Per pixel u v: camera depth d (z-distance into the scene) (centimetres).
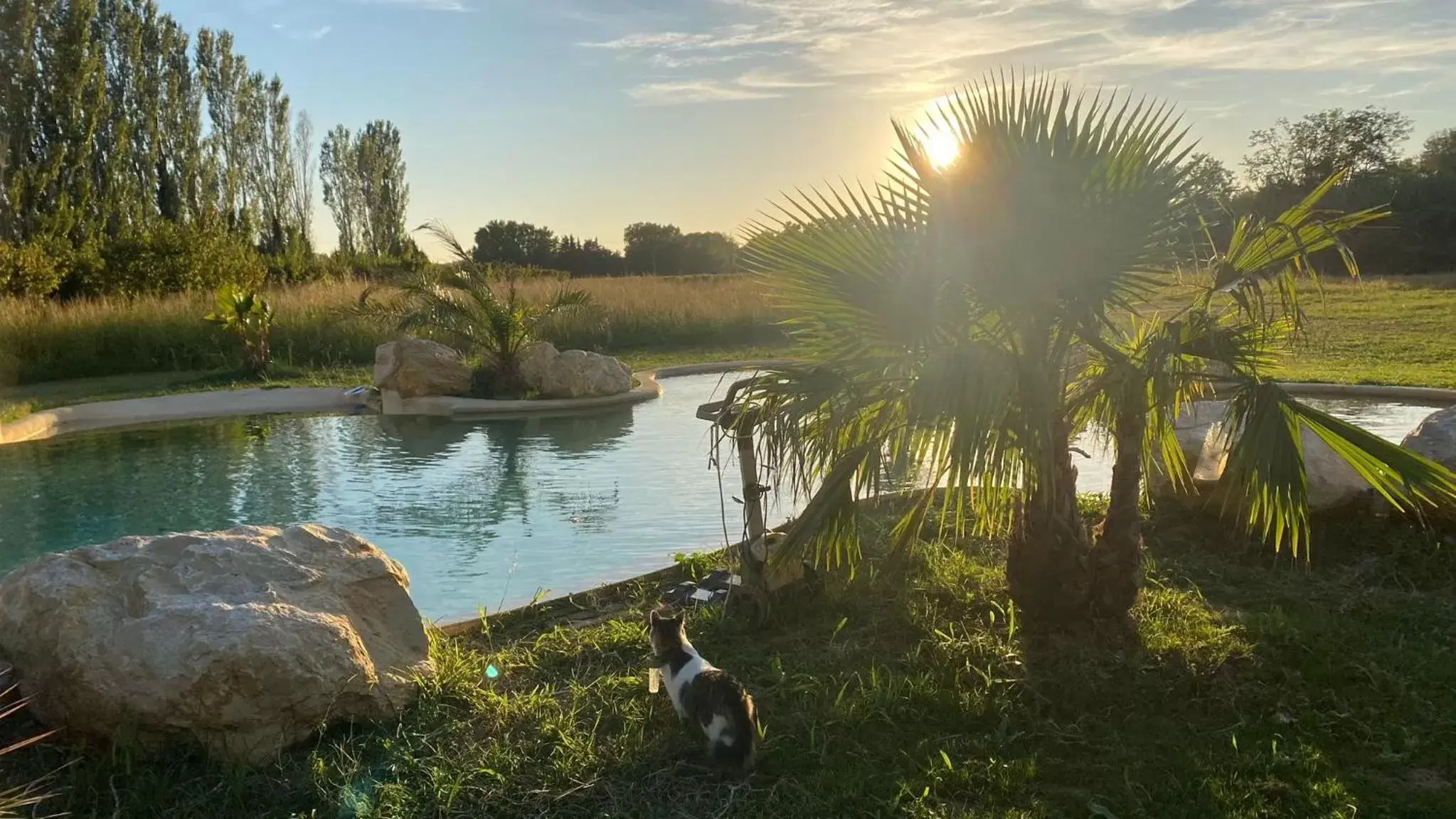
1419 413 1195
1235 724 407
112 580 396
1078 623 487
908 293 416
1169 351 427
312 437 1275
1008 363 421
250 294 1819
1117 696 428
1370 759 376
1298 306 456
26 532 816
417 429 1332
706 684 376
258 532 445
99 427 1350
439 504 910
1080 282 413
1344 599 553
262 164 4600
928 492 503
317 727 386
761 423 462
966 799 351
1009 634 488
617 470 1064
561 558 736
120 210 3488
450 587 670
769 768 372
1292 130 5069
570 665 476
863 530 694
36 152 3127
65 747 373
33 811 331
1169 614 524
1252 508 445
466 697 426
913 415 416
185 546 418
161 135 3906
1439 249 3894
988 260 412
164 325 1948
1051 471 432
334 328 1995
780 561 441
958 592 558
